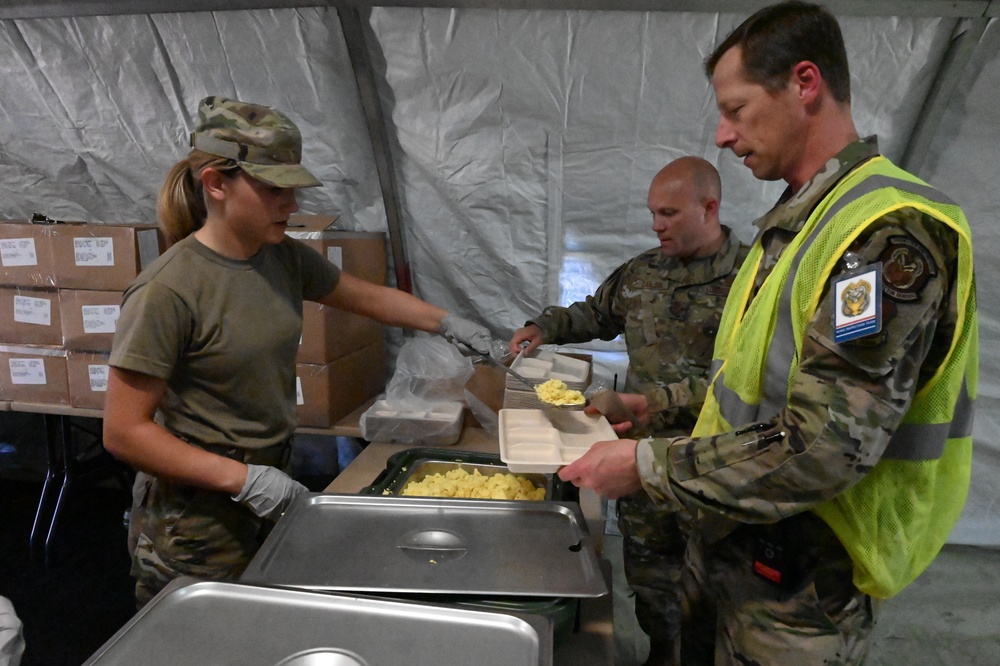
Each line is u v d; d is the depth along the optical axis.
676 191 1.60
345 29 1.76
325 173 2.21
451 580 0.85
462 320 1.60
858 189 0.81
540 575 0.87
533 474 1.39
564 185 2.08
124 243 2.00
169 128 2.14
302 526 1.00
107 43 1.94
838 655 0.89
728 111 0.93
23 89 2.10
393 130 2.06
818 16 0.84
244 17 1.82
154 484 1.21
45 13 1.85
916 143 1.82
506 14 1.71
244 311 1.16
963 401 0.89
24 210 2.56
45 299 2.11
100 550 2.57
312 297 1.50
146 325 1.04
